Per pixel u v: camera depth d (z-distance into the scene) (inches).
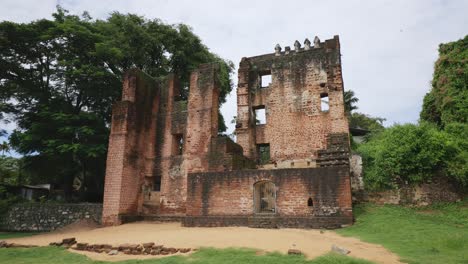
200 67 919.7
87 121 981.2
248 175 677.3
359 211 687.7
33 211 896.3
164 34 1185.4
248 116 1021.2
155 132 933.8
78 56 1017.5
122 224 792.9
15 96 1003.3
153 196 878.4
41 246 514.6
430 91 1069.8
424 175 718.5
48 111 960.9
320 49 1002.1
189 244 448.1
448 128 821.9
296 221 618.2
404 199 729.0
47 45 1005.8
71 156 993.5
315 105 964.0
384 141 799.7
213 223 678.5
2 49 958.4
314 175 628.7
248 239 470.9
